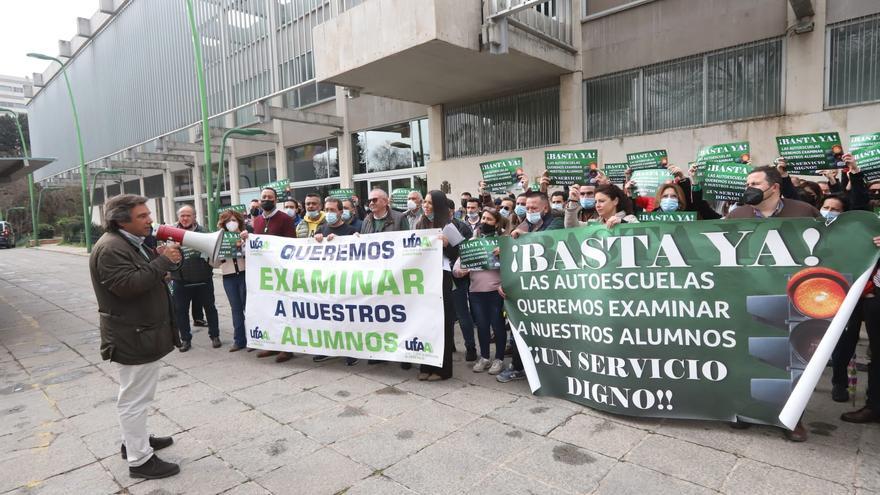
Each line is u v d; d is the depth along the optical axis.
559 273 3.69
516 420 3.51
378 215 5.04
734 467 2.78
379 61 8.59
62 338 6.85
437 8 7.60
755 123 7.97
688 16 8.60
